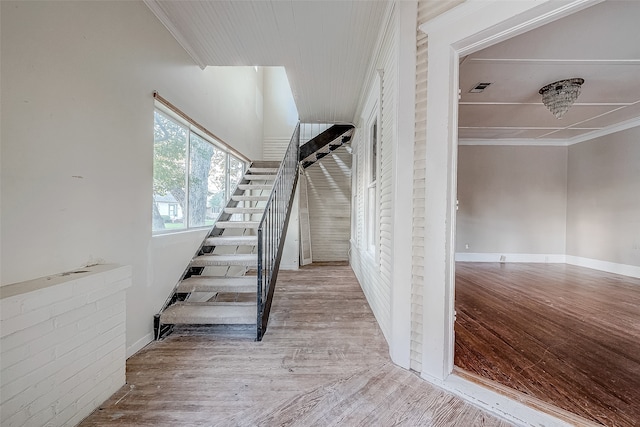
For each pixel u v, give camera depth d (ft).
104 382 5.38
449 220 5.81
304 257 20.58
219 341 8.00
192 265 10.05
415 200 6.35
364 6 7.70
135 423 4.82
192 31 8.94
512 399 5.24
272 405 5.28
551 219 20.16
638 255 15.57
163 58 8.45
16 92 4.48
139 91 7.39
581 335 8.09
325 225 22.62
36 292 4.17
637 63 9.43
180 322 8.23
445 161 5.75
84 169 5.75
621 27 7.54
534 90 11.73
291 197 15.60
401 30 6.50
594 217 18.01
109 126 6.40
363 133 14.40
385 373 6.32
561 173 20.08
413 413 5.08
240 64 10.89
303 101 14.49
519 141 20.11
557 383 5.77
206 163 12.33
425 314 6.08
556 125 16.67
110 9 6.37
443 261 5.80
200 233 11.13
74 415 4.76
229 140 14.37
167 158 9.29
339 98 14.07
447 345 5.93
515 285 13.76
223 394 5.61
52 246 5.10
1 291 4.09
